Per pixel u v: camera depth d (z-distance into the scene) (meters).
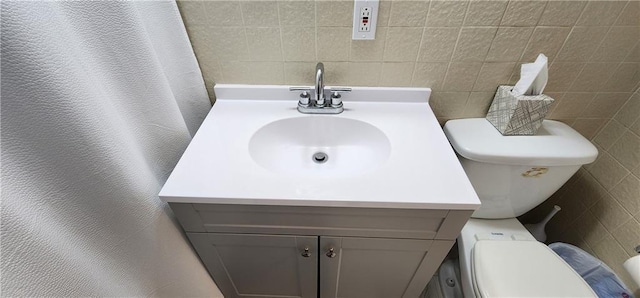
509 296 0.75
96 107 0.43
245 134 0.75
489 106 0.90
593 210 1.01
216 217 0.64
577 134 0.84
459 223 0.61
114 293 0.52
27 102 0.35
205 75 0.86
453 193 0.57
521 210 0.98
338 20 0.73
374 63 0.81
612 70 0.78
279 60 0.82
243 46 0.79
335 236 0.68
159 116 0.61
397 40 0.76
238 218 0.64
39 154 0.37
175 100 0.70
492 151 0.78
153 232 0.58
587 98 0.85
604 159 0.95
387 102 0.89
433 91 0.87
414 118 0.82
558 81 0.82
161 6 0.65
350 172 0.77
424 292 1.12
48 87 0.36
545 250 0.86
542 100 0.75
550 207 1.22
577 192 1.08
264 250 0.75
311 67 0.83
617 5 0.66
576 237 1.09
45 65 0.35
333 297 0.97
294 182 0.59
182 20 0.73
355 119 0.82
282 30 0.75
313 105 0.84
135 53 0.53
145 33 0.55
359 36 0.75
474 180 0.89
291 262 0.79
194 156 0.66
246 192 0.57
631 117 0.84
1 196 0.33
